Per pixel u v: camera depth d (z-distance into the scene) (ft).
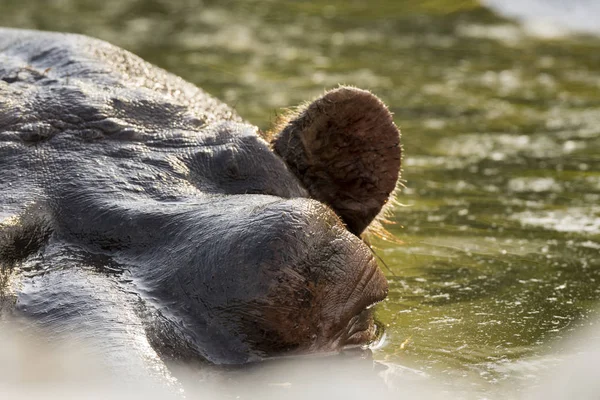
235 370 28.71
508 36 104.17
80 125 35.55
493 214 52.13
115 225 31.83
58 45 41.27
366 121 36.73
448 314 37.37
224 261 29.50
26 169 33.68
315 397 28.09
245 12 116.16
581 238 47.60
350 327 32.22
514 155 64.95
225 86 82.28
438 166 62.39
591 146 67.00
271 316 29.22
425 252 45.57
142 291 29.71
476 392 29.58
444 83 86.17
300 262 29.71
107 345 26.27
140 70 42.91
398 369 31.42
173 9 117.29
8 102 36.06
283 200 31.68
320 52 97.66
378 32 106.22
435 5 117.08
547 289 40.27
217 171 35.14
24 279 29.76
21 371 25.43
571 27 107.14
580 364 32.04
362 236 40.42
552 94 82.33
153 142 35.58
